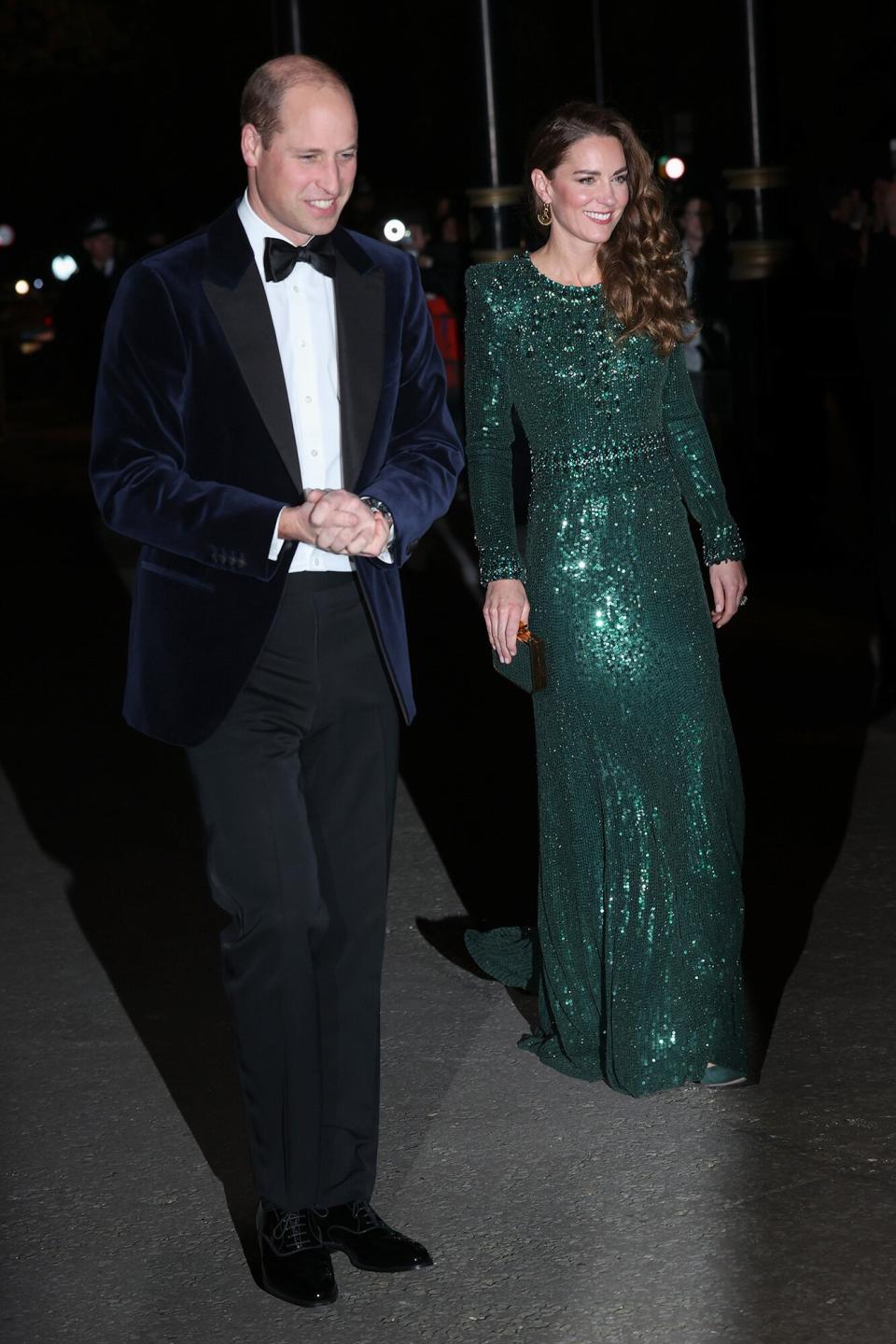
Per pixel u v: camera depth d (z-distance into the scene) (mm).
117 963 5641
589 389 4512
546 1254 3826
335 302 3729
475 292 4602
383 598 3750
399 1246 3803
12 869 6602
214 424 3676
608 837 4547
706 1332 3518
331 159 3555
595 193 4402
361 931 3846
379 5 31297
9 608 11875
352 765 3824
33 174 38156
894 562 8062
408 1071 4742
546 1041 4797
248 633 3670
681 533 4617
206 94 34719
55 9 31906
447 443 3889
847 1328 3508
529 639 4578
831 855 6223
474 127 13617
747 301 11789
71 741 8430
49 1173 4293
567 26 28375
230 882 3721
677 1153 4234
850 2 28359
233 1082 4754
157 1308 3715
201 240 3693
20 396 27812
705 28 29000
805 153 28562
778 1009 5020
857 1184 4047
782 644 9273
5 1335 3633
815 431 11688
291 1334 3592
